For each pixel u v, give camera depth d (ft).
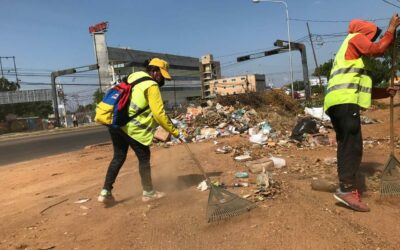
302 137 34.58
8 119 219.00
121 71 281.95
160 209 17.92
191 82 429.38
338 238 13.46
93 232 16.31
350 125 15.61
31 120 228.63
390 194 16.57
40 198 22.94
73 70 205.57
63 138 88.58
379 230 13.91
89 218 18.03
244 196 17.76
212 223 15.42
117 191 21.93
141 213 17.69
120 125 18.65
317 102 84.79
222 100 64.54
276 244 13.38
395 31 15.12
